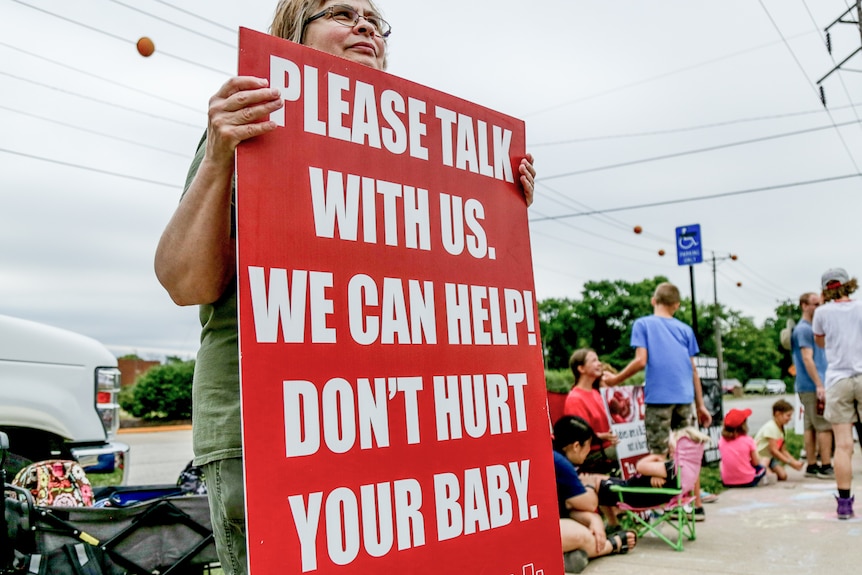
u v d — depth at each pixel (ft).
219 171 4.46
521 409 5.84
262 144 4.57
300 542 4.20
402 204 5.33
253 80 4.47
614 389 18.31
